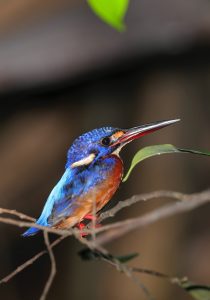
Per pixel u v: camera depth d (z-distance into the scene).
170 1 11.85
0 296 17.47
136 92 13.91
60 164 15.88
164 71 13.30
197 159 13.30
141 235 13.25
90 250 4.69
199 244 13.44
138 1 11.98
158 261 13.19
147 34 11.92
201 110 13.66
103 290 13.62
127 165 13.39
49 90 13.27
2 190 15.95
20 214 4.49
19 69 12.32
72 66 12.43
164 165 13.23
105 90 13.90
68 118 14.95
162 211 4.14
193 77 13.46
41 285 17.31
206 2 11.76
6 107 14.32
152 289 13.02
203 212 13.52
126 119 14.23
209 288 4.37
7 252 17.34
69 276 14.96
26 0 11.92
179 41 12.11
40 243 17.33
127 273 4.22
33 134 15.20
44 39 12.23
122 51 12.27
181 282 4.38
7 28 12.34
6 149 15.34
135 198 4.28
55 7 12.30
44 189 16.23
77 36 12.17
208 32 11.74
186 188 13.11
